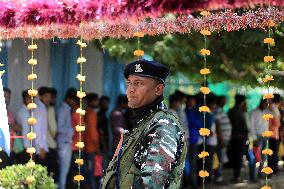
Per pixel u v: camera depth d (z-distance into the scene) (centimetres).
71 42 1302
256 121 1327
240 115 1384
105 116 1234
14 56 1219
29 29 577
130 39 1090
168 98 1356
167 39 1083
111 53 1109
